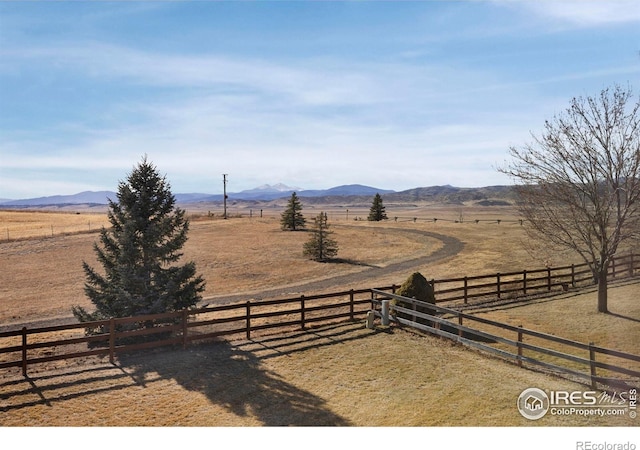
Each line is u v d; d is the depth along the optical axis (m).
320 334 16.11
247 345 15.02
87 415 10.20
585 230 19.61
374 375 12.26
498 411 9.95
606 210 18.31
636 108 17.34
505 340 12.93
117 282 16.34
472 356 13.67
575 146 18.33
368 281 28.98
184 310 14.77
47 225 67.38
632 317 17.69
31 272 32.41
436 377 12.02
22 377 12.34
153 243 16.72
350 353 14.03
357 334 16.00
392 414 10.00
